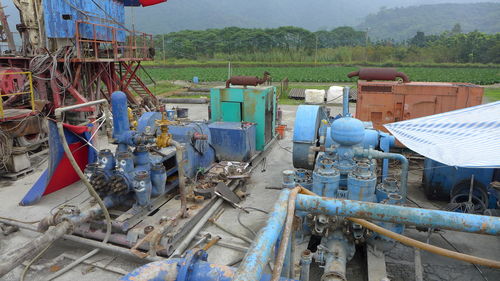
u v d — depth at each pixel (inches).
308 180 206.7
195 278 72.7
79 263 190.7
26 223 224.1
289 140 447.5
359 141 203.9
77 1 478.3
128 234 194.7
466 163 152.7
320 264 163.2
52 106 447.8
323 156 209.9
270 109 363.9
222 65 2361.0
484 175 231.6
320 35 5324.8
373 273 166.1
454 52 3262.8
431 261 189.3
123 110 204.1
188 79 1457.9
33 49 465.4
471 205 219.0
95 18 514.3
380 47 3277.6
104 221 198.2
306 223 188.7
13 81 394.3
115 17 569.9
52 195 272.7
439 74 1845.5
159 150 240.4
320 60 2960.1
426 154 177.8
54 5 448.1
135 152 212.8
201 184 254.1
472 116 224.5
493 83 1477.6
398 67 2507.4
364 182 176.9
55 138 224.7
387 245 172.9
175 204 232.5
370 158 208.5
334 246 167.6
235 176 273.9
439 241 209.6
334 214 69.9
